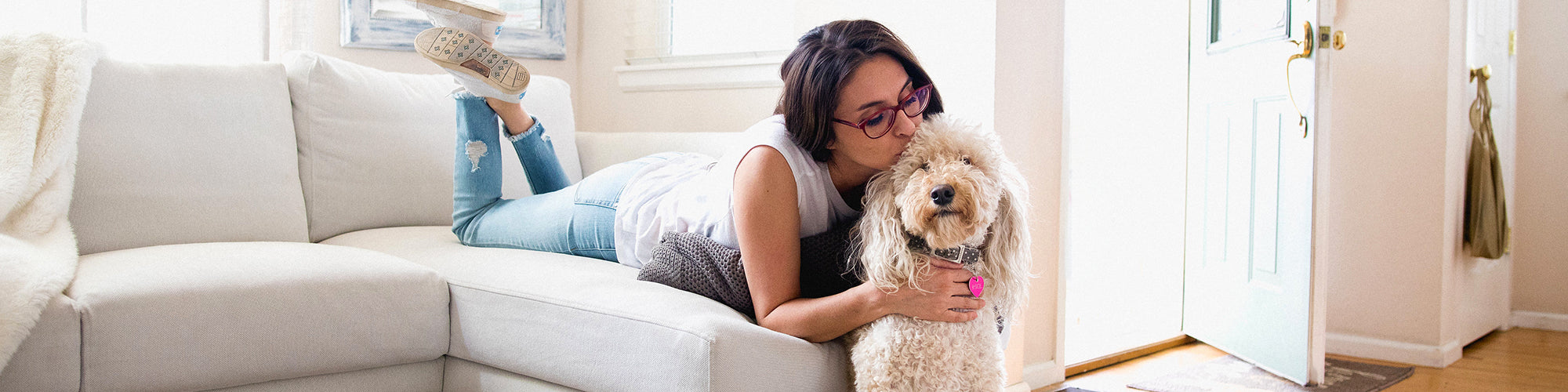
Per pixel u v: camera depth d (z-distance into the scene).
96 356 1.19
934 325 1.08
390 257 1.55
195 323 1.26
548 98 2.39
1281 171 2.42
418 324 1.45
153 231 1.68
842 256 1.20
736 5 2.63
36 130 1.50
